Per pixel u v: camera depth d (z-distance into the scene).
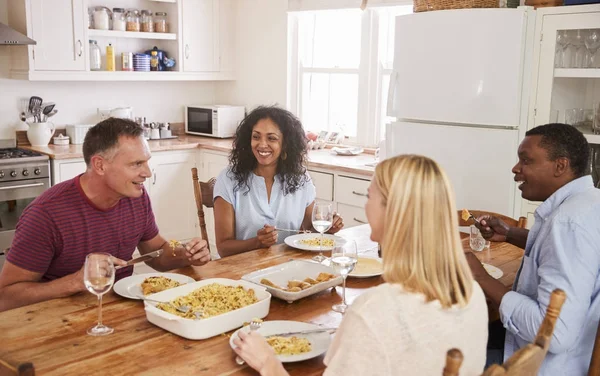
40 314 1.68
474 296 1.23
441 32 3.29
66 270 2.04
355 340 1.15
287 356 1.43
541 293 1.61
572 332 1.56
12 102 4.48
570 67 3.02
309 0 4.67
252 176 2.57
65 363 1.40
